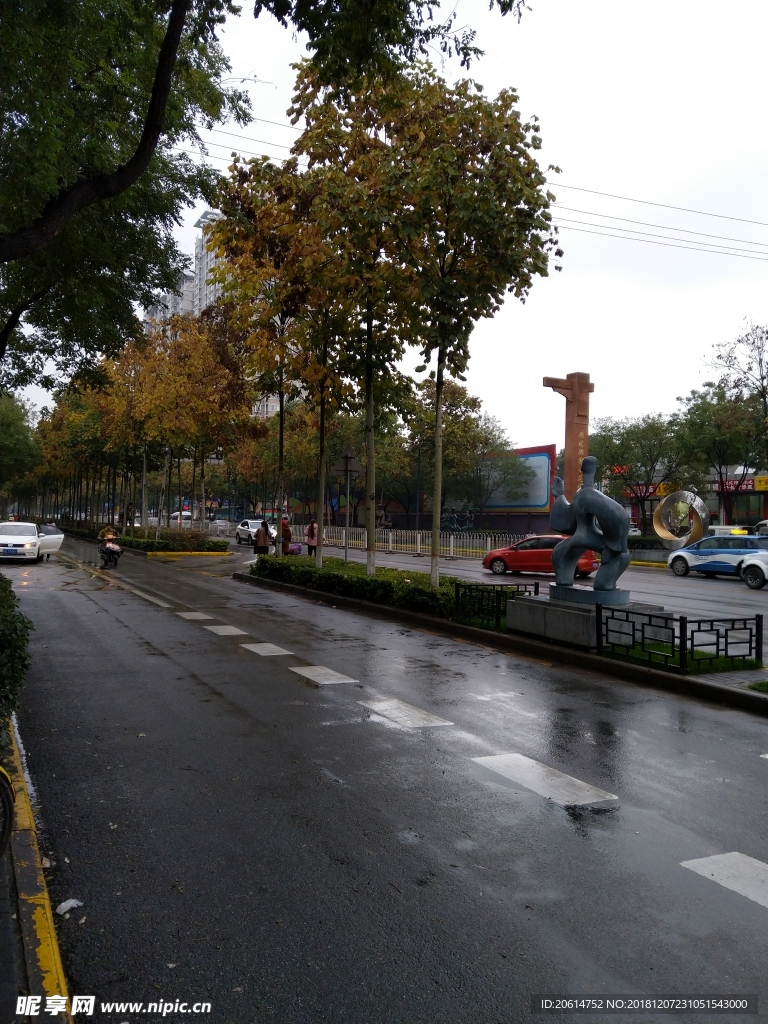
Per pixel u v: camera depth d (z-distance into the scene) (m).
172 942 3.41
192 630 12.08
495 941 3.46
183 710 7.33
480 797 5.22
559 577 11.10
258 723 6.91
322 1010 2.97
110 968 3.21
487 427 55.25
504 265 12.23
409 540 39.16
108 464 43.69
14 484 73.81
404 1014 2.95
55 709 7.29
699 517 32.97
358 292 14.08
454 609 12.84
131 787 5.30
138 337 13.74
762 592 20.92
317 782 5.46
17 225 9.63
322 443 18.64
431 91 12.30
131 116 10.52
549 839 4.57
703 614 15.38
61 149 8.00
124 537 35.88
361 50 7.70
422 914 3.68
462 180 11.95
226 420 30.91
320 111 14.69
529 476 53.69
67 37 7.83
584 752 6.24
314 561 20.30
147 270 12.76
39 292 12.12
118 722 6.89
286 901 3.79
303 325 16.58
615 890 3.95
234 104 12.23
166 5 7.29
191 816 4.82
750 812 5.03
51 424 50.88
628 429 44.22
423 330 12.87
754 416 38.22
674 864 4.26
